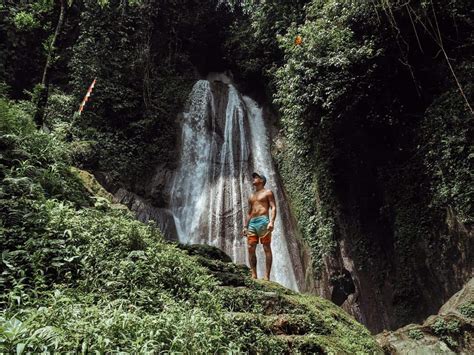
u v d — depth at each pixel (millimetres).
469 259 7656
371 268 10242
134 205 12914
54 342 2482
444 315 6602
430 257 8570
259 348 3959
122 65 15133
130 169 13867
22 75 14188
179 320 3344
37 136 6355
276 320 4609
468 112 8109
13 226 4199
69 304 3244
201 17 19406
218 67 20688
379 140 10633
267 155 16328
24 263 3855
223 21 20000
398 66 9812
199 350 3074
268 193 7285
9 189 4738
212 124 16750
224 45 19516
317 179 12062
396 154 10148
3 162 5355
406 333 6688
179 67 18453
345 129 10773
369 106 10141
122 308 3529
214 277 5234
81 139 12930
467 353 6145
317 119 10688
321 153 11758
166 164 15117
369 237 10508
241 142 16562
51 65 8320
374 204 10625
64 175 6266
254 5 17250
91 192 6668
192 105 16969
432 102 9258
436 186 8617
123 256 4473
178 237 13633
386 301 9625
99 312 3148
